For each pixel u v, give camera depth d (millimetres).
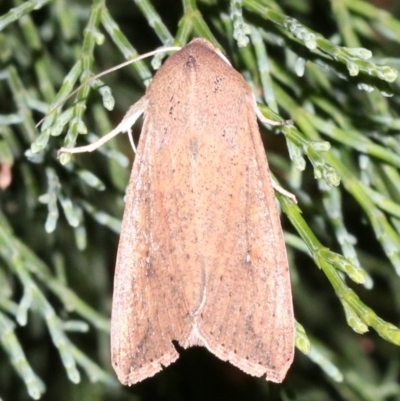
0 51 121
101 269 138
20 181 134
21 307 112
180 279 99
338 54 98
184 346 98
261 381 141
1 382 140
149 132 101
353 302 94
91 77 104
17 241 121
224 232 99
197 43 102
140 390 140
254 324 97
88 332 141
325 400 142
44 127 102
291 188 117
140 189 101
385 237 105
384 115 111
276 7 113
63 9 123
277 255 98
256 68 112
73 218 110
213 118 100
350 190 106
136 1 108
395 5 152
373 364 144
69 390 142
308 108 112
